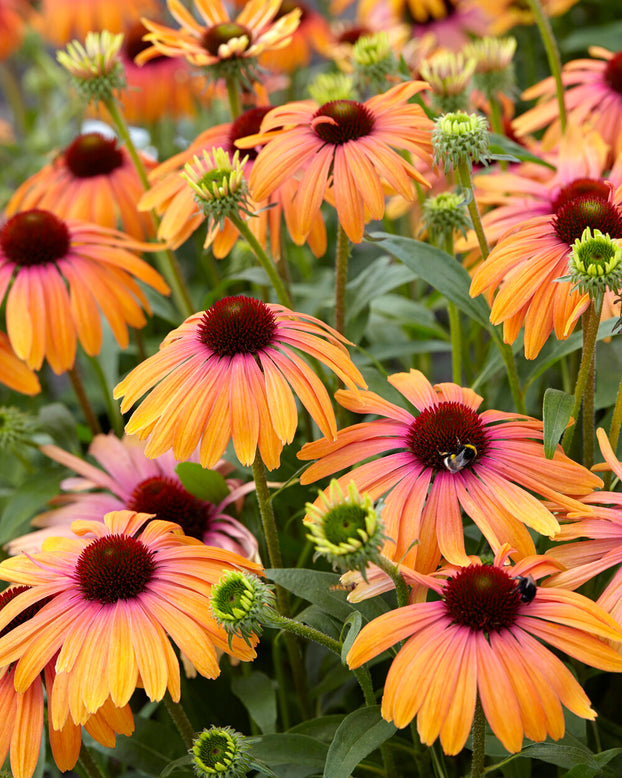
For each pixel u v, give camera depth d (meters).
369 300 1.01
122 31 1.47
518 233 0.89
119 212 1.12
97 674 0.81
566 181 1.00
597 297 0.81
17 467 1.16
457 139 0.87
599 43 1.43
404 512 0.84
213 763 0.81
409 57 1.28
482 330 1.08
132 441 1.01
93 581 0.84
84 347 1.02
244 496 0.98
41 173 1.15
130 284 1.05
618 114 1.08
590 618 0.79
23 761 0.82
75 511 0.98
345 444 0.87
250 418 0.84
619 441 0.94
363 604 0.86
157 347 1.14
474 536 0.91
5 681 0.84
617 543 0.83
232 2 1.45
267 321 0.87
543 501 0.88
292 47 1.46
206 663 0.82
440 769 0.85
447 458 0.84
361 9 1.61
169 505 0.96
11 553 0.94
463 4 1.51
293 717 1.00
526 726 0.77
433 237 0.99
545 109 1.10
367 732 0.81
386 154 0.91
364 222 0.90
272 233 1.00
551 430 0.83
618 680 0.96
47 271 1.03
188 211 1.00
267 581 0.92
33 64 1.81
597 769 0.82
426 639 0.79
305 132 0.93
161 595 0.84
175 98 1.42
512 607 0.79
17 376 1.03
